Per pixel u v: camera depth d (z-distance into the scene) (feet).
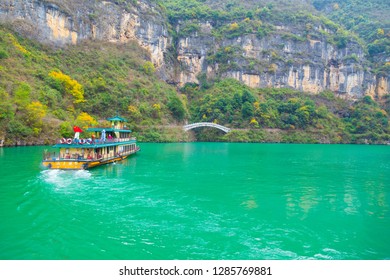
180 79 525.34
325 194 100.07
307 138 405.39
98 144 133.69
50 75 288.30
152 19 488.02
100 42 419.95
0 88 213.25
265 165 162.30
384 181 123.54
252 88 504.43
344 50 554.87
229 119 405.80
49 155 128.26
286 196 96.17
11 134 198.80
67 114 259.19
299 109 432.25
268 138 390.63
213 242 58.85
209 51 543.80
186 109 411.34
